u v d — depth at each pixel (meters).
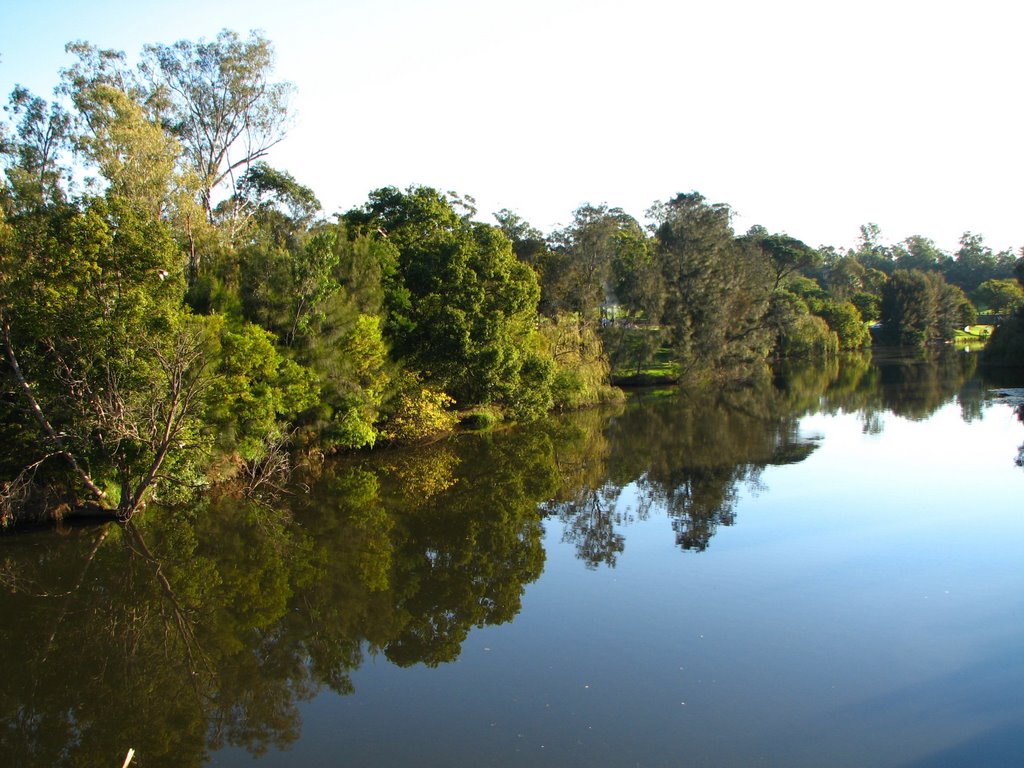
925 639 13.06
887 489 24.06
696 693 11.49
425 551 19.64
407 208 43.91
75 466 20.64
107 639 14.70
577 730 10.55
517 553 19.27
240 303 27.70
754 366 63.81
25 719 11.85
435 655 13.35
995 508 21.22
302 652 13.97
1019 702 10.88
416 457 32.31
